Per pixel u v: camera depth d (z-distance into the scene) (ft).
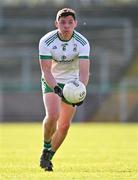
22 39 343.67
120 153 117.39
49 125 74.74
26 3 359.66
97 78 321.93
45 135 75.92
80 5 350.02
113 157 106.93
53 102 74.38
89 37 341.00
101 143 152.66
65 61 76.23
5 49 341.00
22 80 323.37
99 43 338.13
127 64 329.93
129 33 342.03
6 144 149.48
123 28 344.49
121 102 307.78
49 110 74.18
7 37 344.69
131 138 174.09
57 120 75.36
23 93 318.04
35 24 348.38
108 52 334.03
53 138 79.25
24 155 112.88
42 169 79.61
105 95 310.45
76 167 85.97
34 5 357.41
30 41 342.64
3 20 349.61
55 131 76.59
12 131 212.84
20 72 333.62
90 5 351.05
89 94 310.65
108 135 189.47
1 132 206.80
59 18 73.56
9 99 316.60
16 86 318.45
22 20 349.20
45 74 74.69
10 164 91.50
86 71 75.20
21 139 170.50
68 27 73.36
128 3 355.15
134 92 310.86
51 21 348.18
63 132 79.05
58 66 76.84
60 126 78.79
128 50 334.85
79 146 141.28
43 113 314.35
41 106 315.37
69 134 195.72
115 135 189.26
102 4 353.31
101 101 307.78
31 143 153.48
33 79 323.78
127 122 303.07
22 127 242.17
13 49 340.80
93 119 303.68
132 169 82.12
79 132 207.31
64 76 77.25
